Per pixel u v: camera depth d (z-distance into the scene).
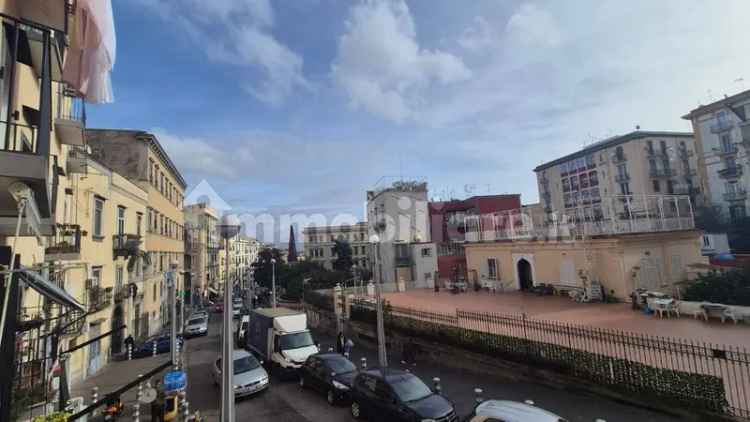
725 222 39.94
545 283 22.25
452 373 14.20
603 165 53.22
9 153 4.99
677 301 15.12
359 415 10.71
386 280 41.25
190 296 46.41
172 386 12.06
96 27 6.68
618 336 10.88
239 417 11.35
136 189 25.42
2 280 6.06
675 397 8.77
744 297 15.59
